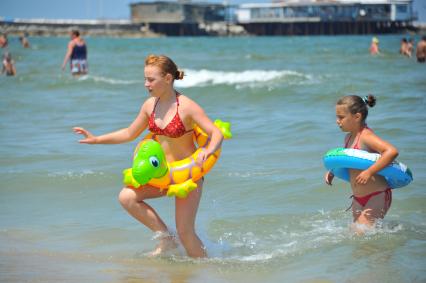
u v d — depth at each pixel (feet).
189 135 30.81
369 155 32.09
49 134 63.36
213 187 42.78
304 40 445.78
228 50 285.64
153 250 31.71
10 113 78.89
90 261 29.99
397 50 235.40
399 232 32.53
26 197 41.73
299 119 66.03
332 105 77.05
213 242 32.81
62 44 416.26
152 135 31.68
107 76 131.34
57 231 34.99
